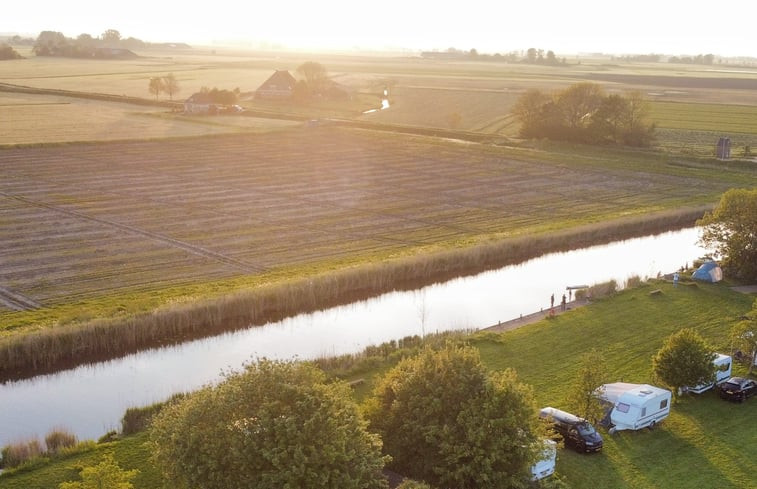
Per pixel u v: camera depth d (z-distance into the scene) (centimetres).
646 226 7888
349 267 5922
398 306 5594
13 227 6769
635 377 4159
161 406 3678
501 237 7006
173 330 4819
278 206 8031
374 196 8706
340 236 6956
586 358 3691
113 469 2661
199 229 6981
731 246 6088
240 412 2664
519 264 6700
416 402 3092
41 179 8812
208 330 4947
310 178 9594
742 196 6081
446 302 5691
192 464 2570
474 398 3025
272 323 5197
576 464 3266
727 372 4128
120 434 3462
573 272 6506
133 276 5588
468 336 4694
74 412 3803
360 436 2742
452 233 7225
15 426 3634
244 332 5016
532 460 2923
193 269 5816
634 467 3259
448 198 8756
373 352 4488
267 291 5262
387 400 3244
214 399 2720
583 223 7712
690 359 3884
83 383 4166
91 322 4547
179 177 9306
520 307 5591
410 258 6138
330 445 2570
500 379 3103
